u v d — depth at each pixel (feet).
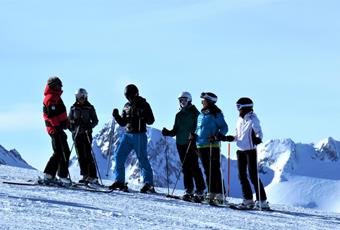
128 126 69.62
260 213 57.16
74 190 60.95
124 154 69.46
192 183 66.95
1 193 48.52
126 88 69.56
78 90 73.10
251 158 61.21
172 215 45.88
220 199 62.95
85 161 72.49
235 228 41.60
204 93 63.57
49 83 64.69
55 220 35.04
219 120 63.41
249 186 61.57
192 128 67.56
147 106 69.67
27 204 41.06
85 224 34.60
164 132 68.59
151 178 69.72
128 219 39.14
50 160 64.54
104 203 50.01
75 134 72.43
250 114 61.62
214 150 63.21
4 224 31.63
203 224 41.83
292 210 65.57
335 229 47.96
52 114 64.34
